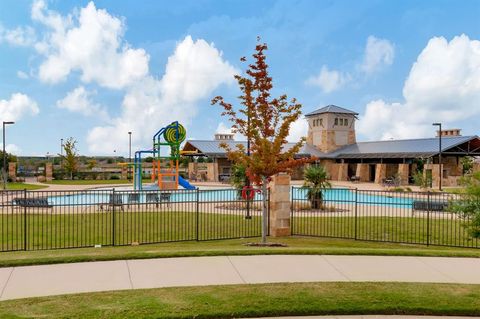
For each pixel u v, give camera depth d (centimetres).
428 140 4897
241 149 1331
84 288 699
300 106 1388
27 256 917
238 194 2353
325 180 2300
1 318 554
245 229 1584
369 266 862
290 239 1390
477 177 1151
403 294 669
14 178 4875
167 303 617
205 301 627
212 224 1694
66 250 1078
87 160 8294
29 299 633
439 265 880
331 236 1459
